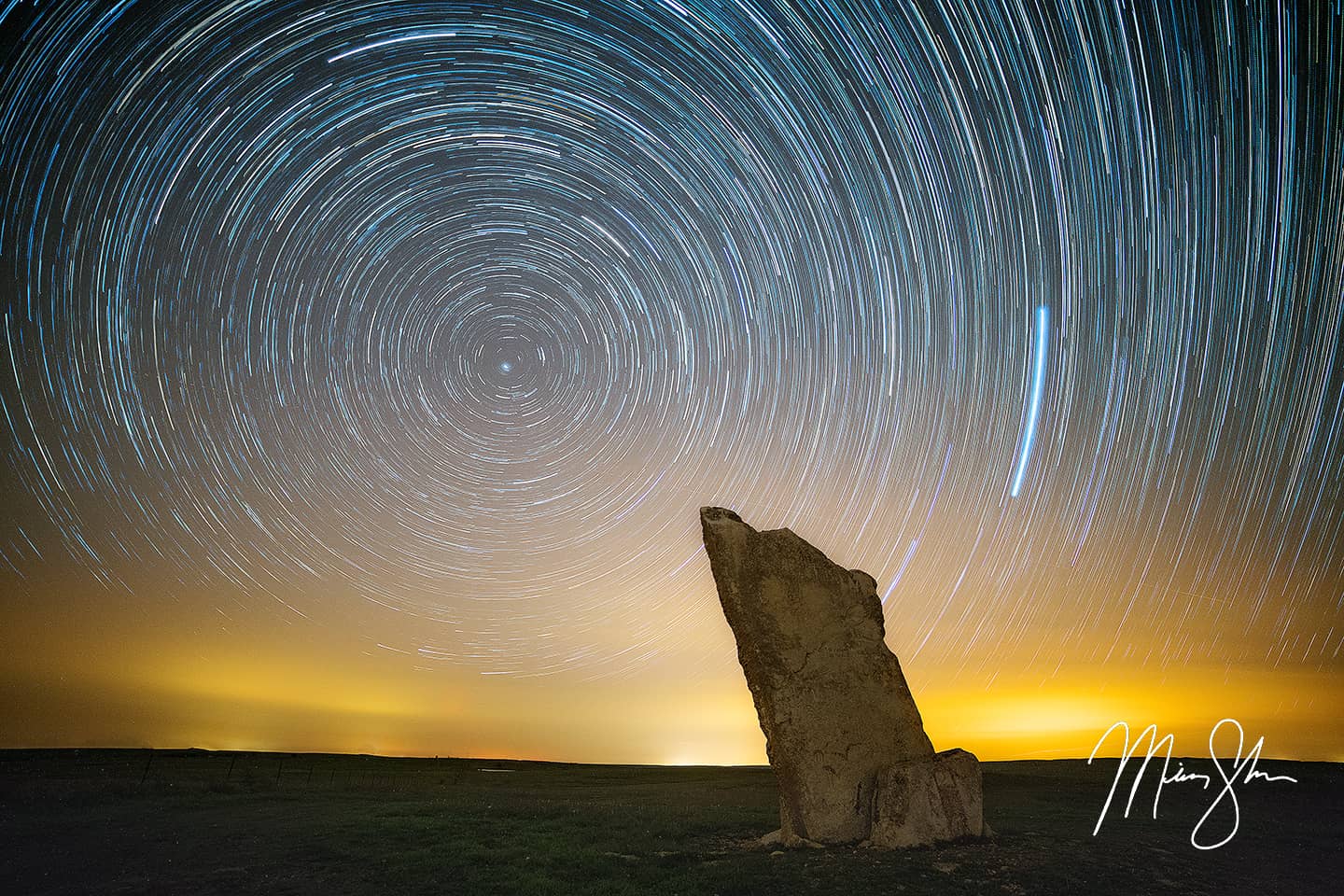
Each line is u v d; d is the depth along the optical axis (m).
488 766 47.16
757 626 14.95
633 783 31.72
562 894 10.88
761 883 11.35
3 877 12.39
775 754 14.30
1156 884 11.39
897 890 10.94
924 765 13.73
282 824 16.44
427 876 11.87
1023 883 11.27
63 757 40.81
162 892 11.34
